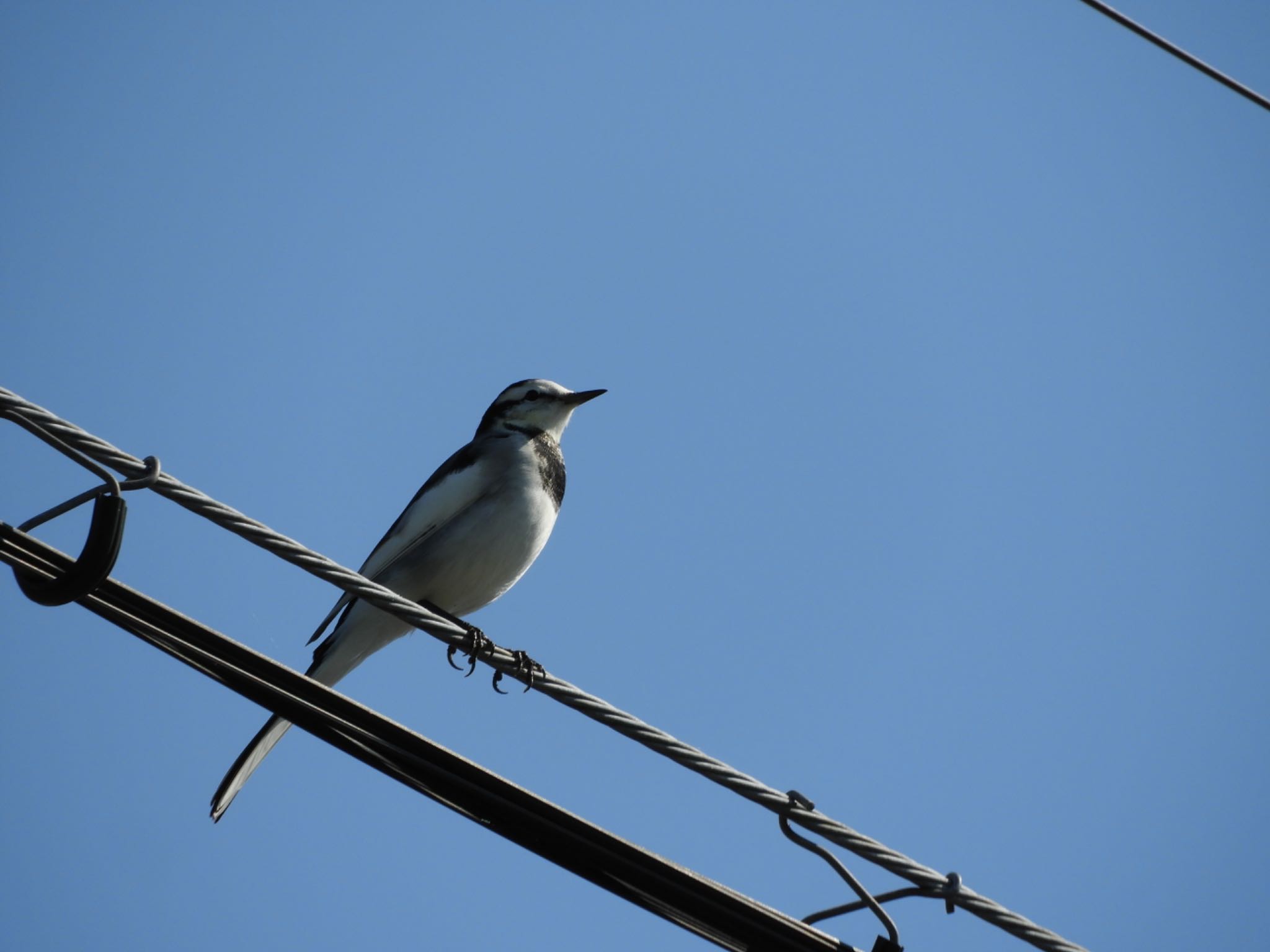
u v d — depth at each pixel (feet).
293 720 30.22
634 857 31.42
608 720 30.27
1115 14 40.93
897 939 31.48
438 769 30.76
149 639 29.55
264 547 29.48
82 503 27.96
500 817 31.22
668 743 30.53
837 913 32.76
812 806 31.17
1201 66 41.81
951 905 31.24
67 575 27.61
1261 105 42.47
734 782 30.83
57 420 27.55
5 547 27.81
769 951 32.09
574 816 31.14
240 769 38.65
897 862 31.48
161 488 28.37
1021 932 31.32
